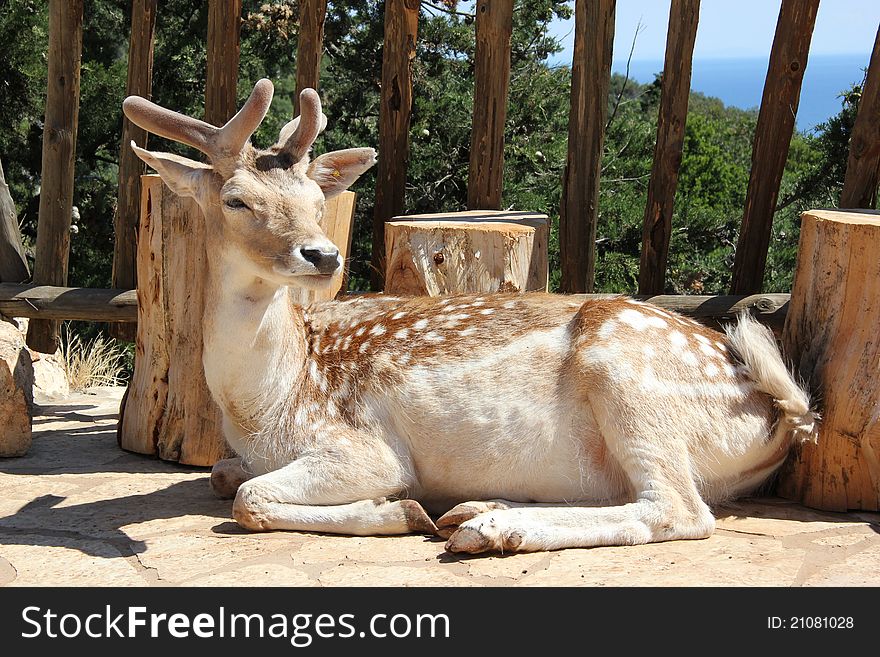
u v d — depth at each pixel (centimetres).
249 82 1122
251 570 336
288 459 392
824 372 402
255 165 363
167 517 400
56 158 611
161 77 1080
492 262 468
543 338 386
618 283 926
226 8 584
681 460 367
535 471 382
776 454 400
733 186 1272
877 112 500
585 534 352
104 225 1091
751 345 390
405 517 369
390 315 410
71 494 436
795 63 520
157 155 376
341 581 324
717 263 952
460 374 385
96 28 1095
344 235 519
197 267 471
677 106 543
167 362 491
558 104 1045
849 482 398
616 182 1018
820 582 318
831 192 886
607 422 370
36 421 588
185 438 483
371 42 1047
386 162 601
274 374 388
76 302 598
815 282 408
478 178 580
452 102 1005
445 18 1049
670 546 355
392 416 389
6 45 1022
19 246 629
